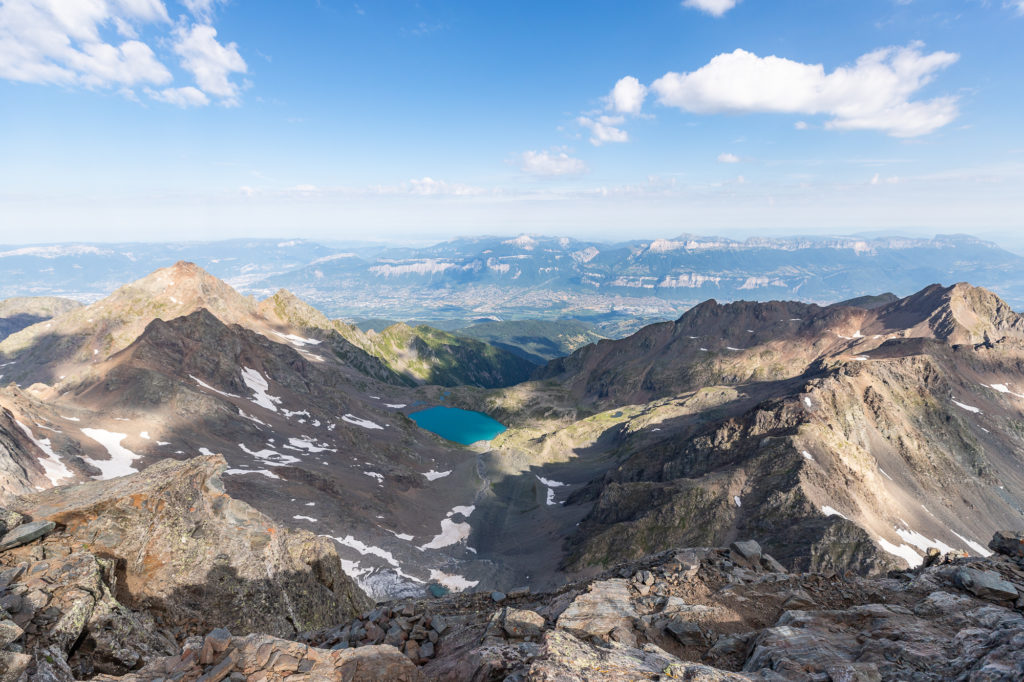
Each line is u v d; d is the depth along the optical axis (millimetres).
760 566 22688
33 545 18359
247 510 29641
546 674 12109
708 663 15469
